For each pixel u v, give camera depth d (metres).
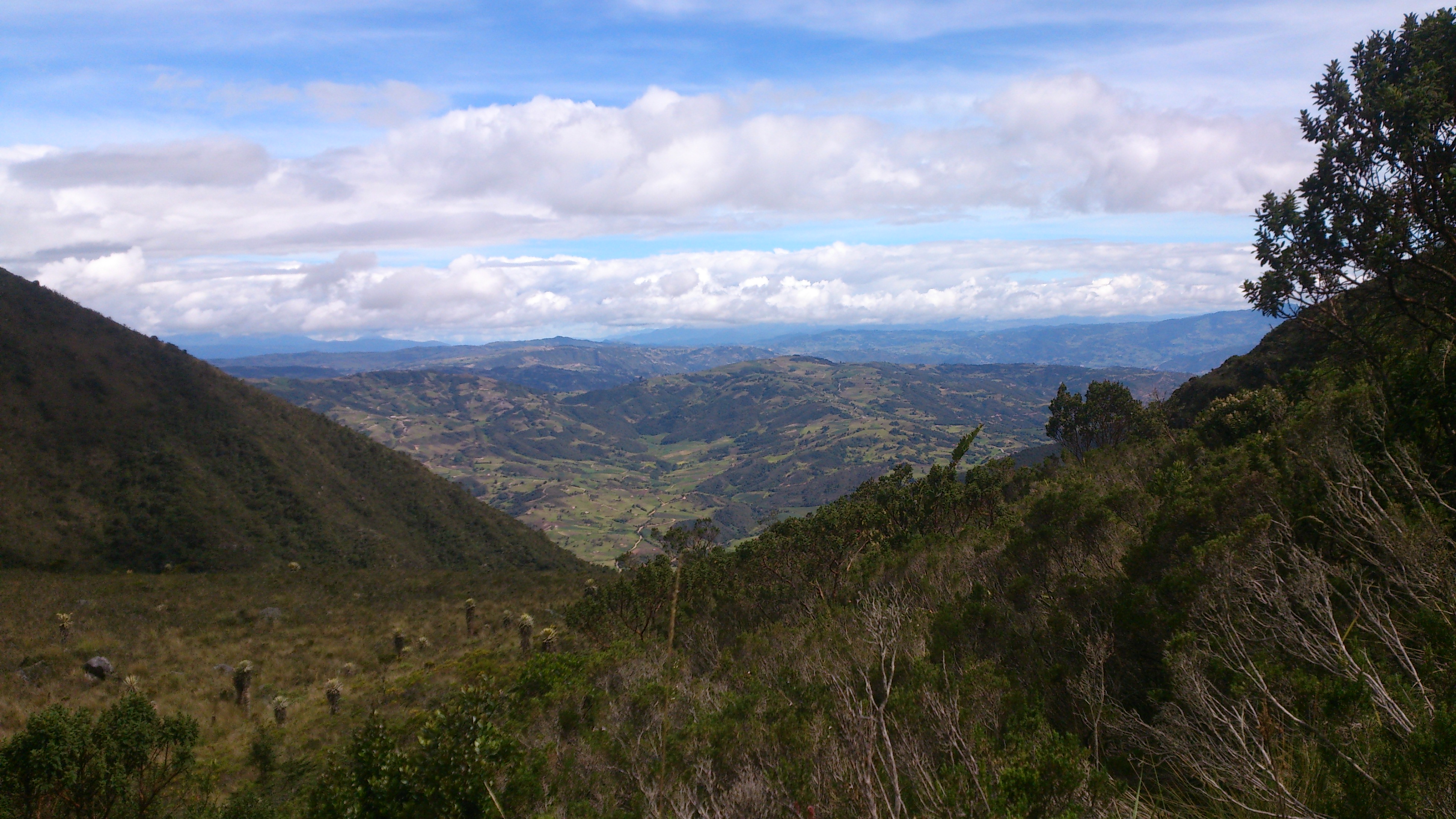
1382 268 5.35
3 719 19.94
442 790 6.31
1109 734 4.58
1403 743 2.71
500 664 24.91
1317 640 3.72
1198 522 6.28
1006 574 9.19
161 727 8.91
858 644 7.66
